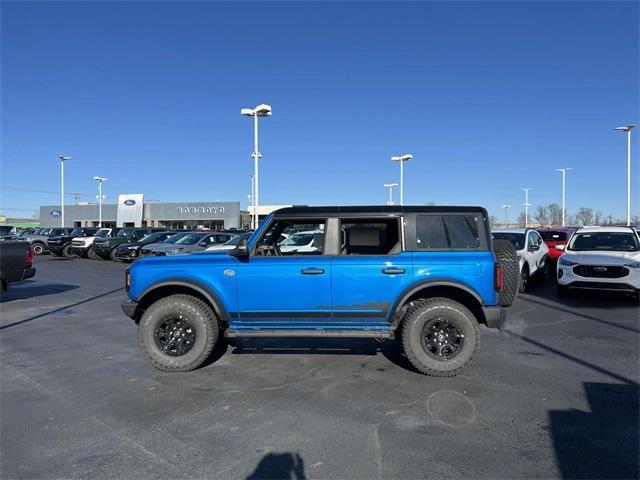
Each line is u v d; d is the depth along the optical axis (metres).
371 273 5.37
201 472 3.29
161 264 5.64
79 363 5.91
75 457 3.51
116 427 4.02
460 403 4.53
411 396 4.72
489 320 5.28
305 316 5.48
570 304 10.16
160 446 3.68
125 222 57.56
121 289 13.14
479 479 3.19
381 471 3.29
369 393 4.81
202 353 5.48
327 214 5.62
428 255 5.39
